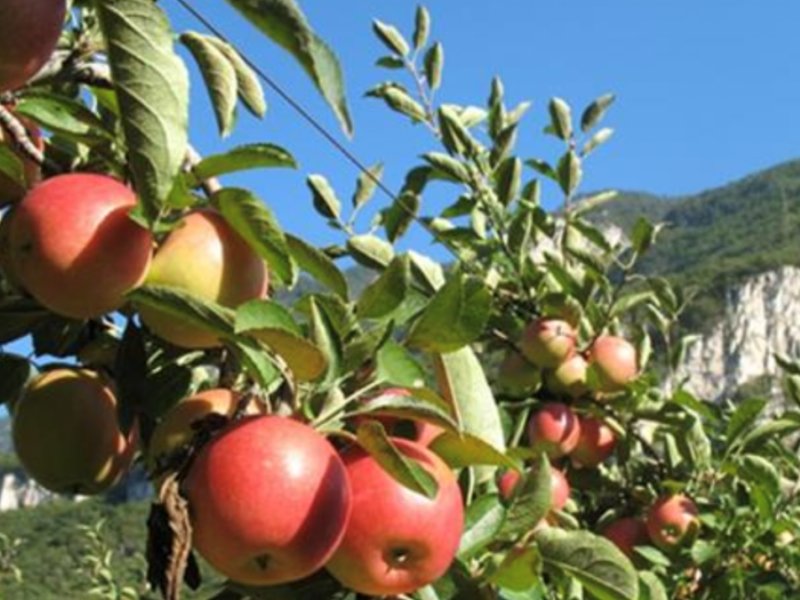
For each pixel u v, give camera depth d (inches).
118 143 29.4
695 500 69.5
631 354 69.2
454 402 30.6
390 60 73.0
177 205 27.4
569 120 74.7
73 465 32.1
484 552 30.8
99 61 30.4
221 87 30.2
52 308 27.7
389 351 27.7
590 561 29.6
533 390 69.7
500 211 70.7
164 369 31.7
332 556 25.2
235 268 27.6
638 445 72.1
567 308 67.9
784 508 70.4
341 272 28.8
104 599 106.7
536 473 30.4
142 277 27.2
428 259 36.7
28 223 26.9
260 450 23.3
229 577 24.0
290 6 19.6
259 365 25.5
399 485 24.9
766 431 67.7
